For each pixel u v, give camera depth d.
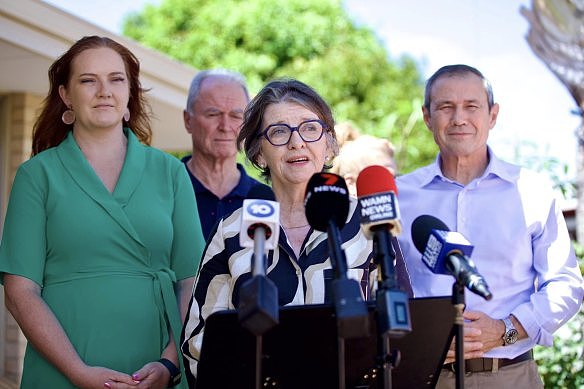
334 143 3.96
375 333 3.19
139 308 4.07
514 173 4.55
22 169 4.17
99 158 4.25
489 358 4.25
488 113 4.58
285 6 21.44
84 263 4.06
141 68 7.74
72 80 4.26
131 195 4.18
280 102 3.85
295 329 3.12
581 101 9.47
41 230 4.08
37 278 4.04
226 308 3.73
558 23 9.60
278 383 3.29
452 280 4.43
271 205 3.08
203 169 5.70
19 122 8.17
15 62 7.15
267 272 3.67
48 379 3.98
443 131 4.55
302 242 3.75
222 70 5.87
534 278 4.50
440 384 4.28
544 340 4.28
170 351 4.09
